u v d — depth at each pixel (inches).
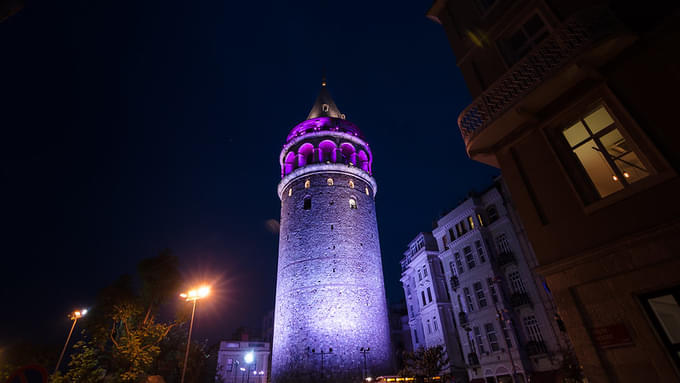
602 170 373.7
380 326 1673.2
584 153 387.9
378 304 1727.4
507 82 442.0
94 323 1194.6
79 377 987.9
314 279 1662.2
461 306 1246.9
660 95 327.9
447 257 1363.2
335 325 1557.6
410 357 1293.1
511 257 1098.1
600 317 333.1
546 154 412.5
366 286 1717.5
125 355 1104.8
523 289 1053.2
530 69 414.3
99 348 1187.9
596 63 367.9
